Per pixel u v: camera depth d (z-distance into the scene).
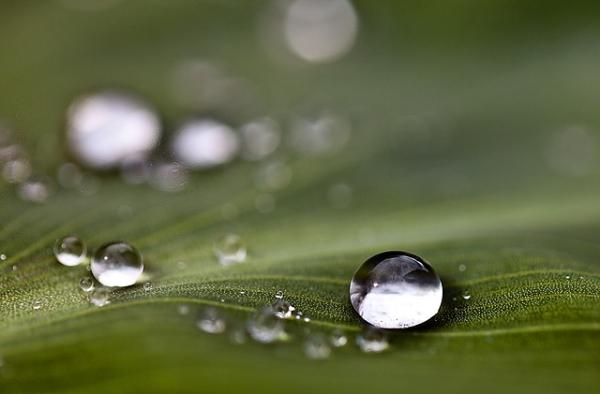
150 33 0.12
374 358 0.07
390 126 0.11
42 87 0.11
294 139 0.11
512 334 0.08
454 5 0.13
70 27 0.12
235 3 0.13
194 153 0.10
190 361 0.07
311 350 0.07
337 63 0.13
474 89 0.12
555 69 0.12
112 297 0.08
